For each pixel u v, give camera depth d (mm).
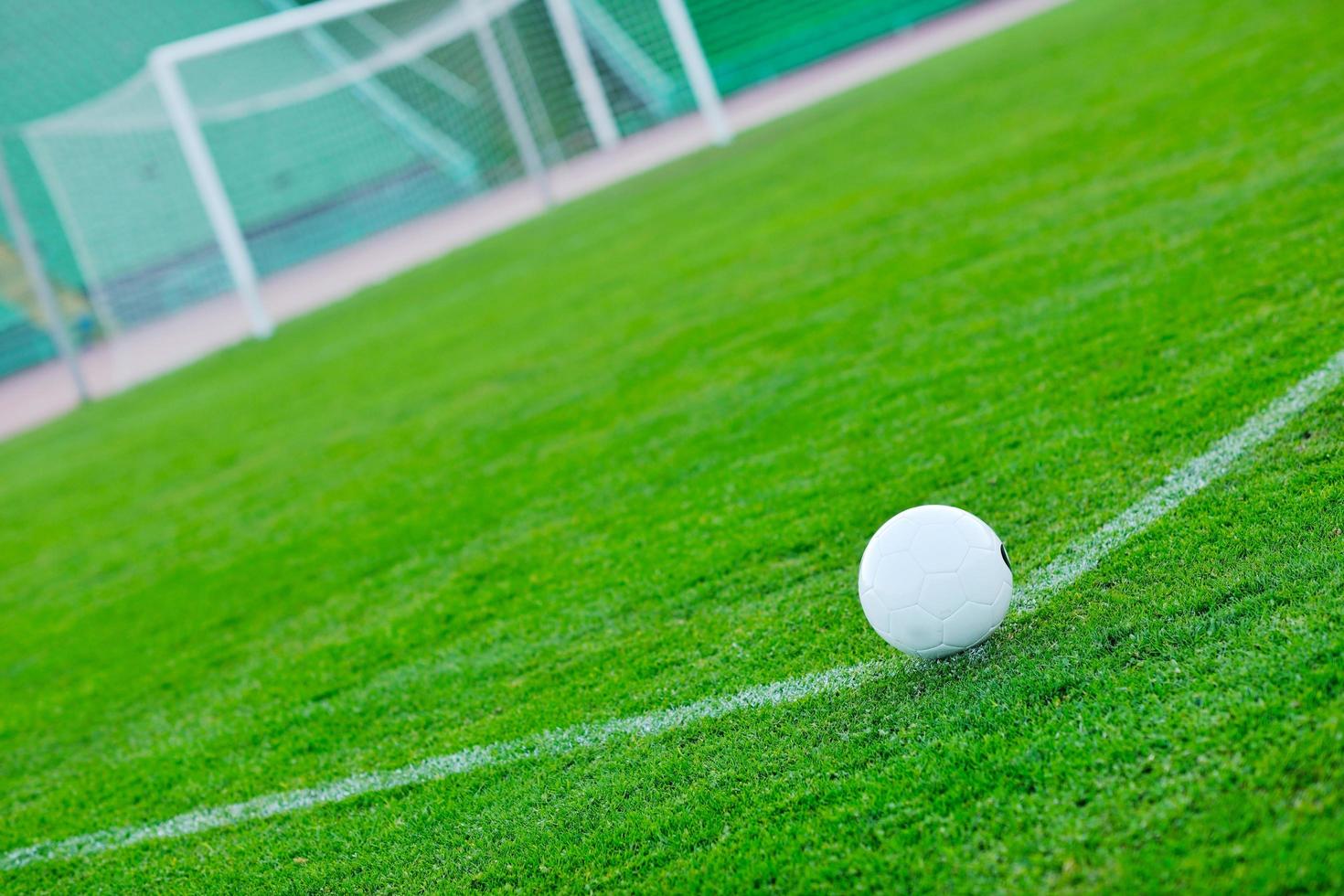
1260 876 2045
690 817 2805
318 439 8352
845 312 6719
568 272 11367
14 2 26812
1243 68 8602
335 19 24125
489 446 6734
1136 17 12609
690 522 4652
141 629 5707
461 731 3664
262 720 4234
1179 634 2805
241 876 3244
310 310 16031
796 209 10086
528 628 4246
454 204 23656
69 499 9195
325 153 23938
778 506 4492
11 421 15641
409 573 5242
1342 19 8734
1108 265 5738
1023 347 5156
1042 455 4094
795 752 2918
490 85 22375
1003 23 17984
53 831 3904
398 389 9047
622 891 2631
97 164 22406
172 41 26344
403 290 14594
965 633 2826
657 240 11234
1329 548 2920
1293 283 4707
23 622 6473
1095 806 2354
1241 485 3402
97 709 4898
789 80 22609
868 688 3096
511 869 2850
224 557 6402
